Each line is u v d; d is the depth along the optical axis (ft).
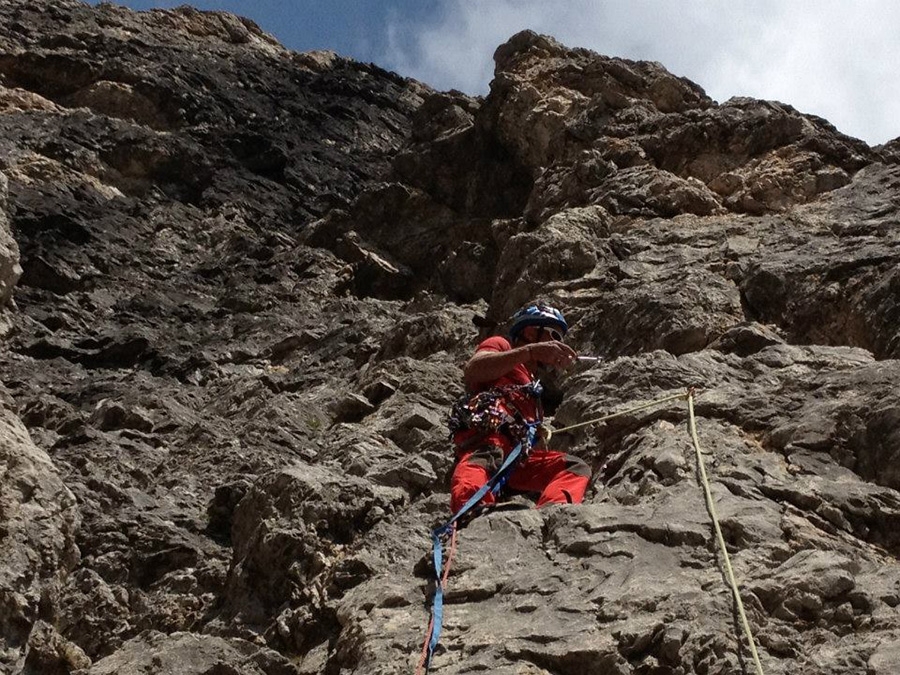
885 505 18.25
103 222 59.82
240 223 64.59
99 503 26.73
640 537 16.98
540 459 19.74
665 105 51.47
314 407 33.53
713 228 36.01
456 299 48.19
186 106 75.97
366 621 16.38
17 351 43.88
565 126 49.44
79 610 22.34
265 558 20.86
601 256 34.94
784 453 19.98
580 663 14.51
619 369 24.41
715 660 14.42
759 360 24.67
